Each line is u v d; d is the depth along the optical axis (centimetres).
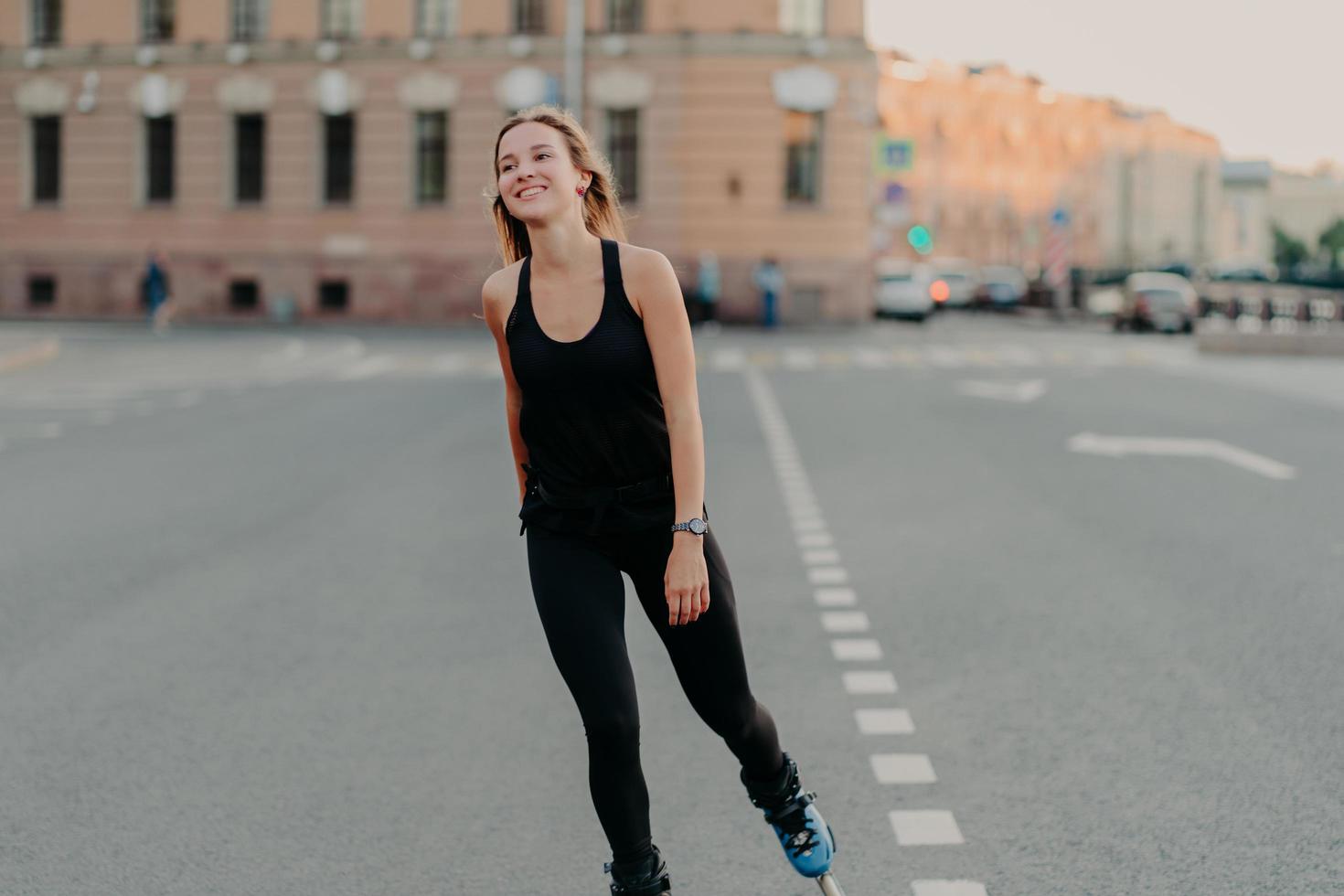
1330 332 3172
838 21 4219
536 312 371
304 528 1091
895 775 545
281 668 701
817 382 2395
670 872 455
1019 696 649
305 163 4409
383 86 4362
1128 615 802
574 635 370
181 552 998
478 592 875
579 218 376
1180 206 13388
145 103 4488
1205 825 491
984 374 2584
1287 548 998
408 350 3195
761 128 4206
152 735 596
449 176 4356
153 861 466
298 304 4441
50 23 4569
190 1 4450
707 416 1872
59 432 1728
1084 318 5562
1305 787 528
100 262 4544
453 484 1318
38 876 454
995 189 11031
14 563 959
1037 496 1221
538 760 566
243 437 1678
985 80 10938
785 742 584
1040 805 512
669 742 588
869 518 1123
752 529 1079
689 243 4238
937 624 787
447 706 639
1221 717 616
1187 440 1608
